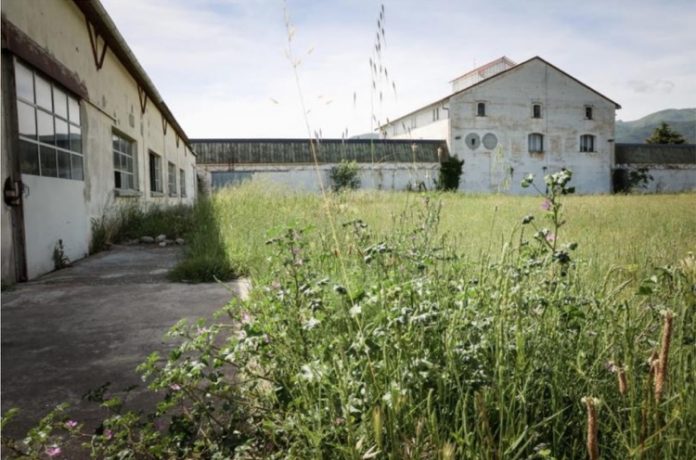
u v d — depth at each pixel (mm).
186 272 4527
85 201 6867
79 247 6434
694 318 1459
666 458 1108
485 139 30672
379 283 1736
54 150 5852
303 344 1626
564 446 1339
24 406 1874
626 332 1438
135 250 7184
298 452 1276
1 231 4332
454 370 1266
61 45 6207
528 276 1706
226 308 1982
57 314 3270
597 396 1369
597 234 5512
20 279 4605
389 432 1149
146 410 1806
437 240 2939
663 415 1196
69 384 2080
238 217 7934
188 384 1492
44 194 5297
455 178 28984
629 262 3328
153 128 12930
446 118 30625
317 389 1431
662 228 6105
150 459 1393
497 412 1328
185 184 20625
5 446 1345
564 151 32062
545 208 1723
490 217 7996
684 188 33750
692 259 1514
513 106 31109
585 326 1608
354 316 1385
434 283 1833
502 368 1279
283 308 1784
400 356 1324
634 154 34000
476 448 1131
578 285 1917
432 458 1155
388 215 5262
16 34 4738
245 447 1289
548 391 1483
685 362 1303
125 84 9758
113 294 3893
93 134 7473
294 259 1990
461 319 1533
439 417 1310
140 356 2404
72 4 6645
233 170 27406
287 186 13273
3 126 4500
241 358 1632
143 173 11469
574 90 32062
